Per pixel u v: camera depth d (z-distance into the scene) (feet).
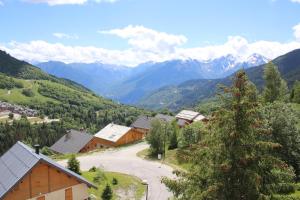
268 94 304.09
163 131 284.82
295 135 126.11
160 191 190.19
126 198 175.42
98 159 278.67
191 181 65.41
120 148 332.80
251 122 60.80
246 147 60.18
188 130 261.03
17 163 126.72
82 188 133.49
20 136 640.17
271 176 62.34
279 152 122.52
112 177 214.28
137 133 396.98
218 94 63.72
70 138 383.86
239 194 59.36
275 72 310.04
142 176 223.71
